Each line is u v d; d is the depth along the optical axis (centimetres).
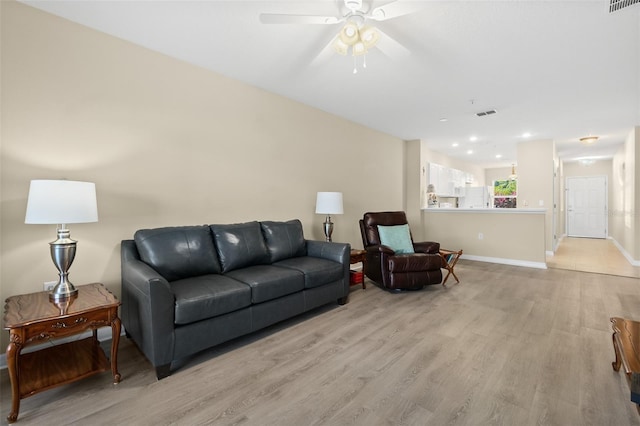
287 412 154
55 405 159
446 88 336
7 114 198
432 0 171
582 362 200
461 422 146
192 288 211
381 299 332
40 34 208
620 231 660
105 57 236
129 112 248
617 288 369
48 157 212
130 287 215
